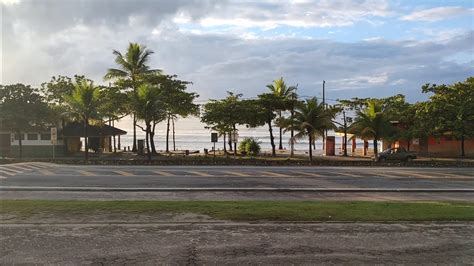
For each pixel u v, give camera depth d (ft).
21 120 134.92
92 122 152.15
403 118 155.02
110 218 38.93
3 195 57.98
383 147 182.19
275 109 174.29
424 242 31.86
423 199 58.03
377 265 26.48
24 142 149.89
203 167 102.83
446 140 167.02
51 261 26.78
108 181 74.18
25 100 138.00
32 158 128.47
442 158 146.61
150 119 135.23
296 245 30.58
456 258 28.09
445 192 65.57
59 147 150.71
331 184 73.05
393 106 173.78
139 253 28.43
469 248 30.40
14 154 149.07
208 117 167.43
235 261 26.86
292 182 75.15
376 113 143.02
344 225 36.88
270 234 33.63
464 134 139.54
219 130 179.52
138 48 162.09
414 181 78.74
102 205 45.52
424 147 167.43
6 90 136.67
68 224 36.47
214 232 34.09
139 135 573.33
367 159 138.31
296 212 41.88
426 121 141.90
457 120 138.72
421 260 27.58
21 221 37.50
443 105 139.95
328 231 34.81
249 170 96.12
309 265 26.25
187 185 70.13
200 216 39.93
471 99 139.13
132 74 163.02
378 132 142.61
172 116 190.90
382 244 31.17
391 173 92.84
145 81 159.43
